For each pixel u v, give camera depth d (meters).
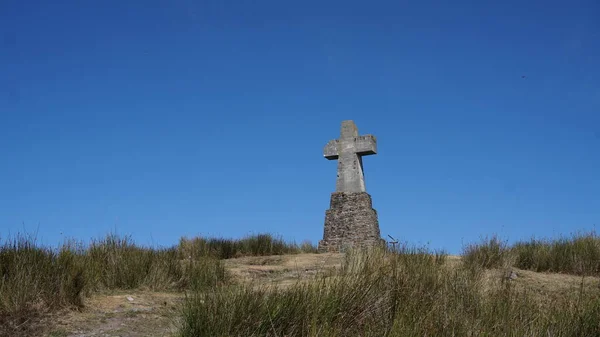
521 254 13.71
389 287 8.16
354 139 21.41
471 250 13.30
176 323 7.71
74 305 8.30
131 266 10.73
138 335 7.39
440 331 6.93
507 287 8.82
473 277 9.37
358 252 10.57
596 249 13.36
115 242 11.85
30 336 7.20
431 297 7.95
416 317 7.14
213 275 11.00
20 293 7.89
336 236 20.53
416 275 8.85
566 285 11.13
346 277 8.44
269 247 18.67
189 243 17.81
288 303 7.30
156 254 12.05
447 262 12.16
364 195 20.72
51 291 8.25
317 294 7.56
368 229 20.27
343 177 21.25
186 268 11.34
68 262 9.12
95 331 7.49
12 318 7.55
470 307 7.91
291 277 11.38
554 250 13.76
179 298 9.53
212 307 7.14
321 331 6.74
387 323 7.18
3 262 8.69
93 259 10.69
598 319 7.48
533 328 7.04
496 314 7.62
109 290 9.88
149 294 9.79
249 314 7.03
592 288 10.85
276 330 6.96
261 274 12.50
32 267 8.57
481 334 6.84
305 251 20.50
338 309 7.40
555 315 7.59
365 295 7.80
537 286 10.93
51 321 7.68
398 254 10.71
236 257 17.66
